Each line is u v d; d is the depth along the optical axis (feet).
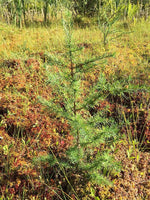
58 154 10.69
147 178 10.26
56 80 8.09
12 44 21.67
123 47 22.21
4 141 10.71
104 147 11.32
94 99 8.03
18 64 16.55
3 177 9.37
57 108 8.52
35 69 16.06
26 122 11.76
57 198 9.11
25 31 26.35
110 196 9.11
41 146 10.87
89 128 8.60
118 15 21.77
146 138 12.07
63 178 9.62
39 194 9.05
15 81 14.73
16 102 12.95
